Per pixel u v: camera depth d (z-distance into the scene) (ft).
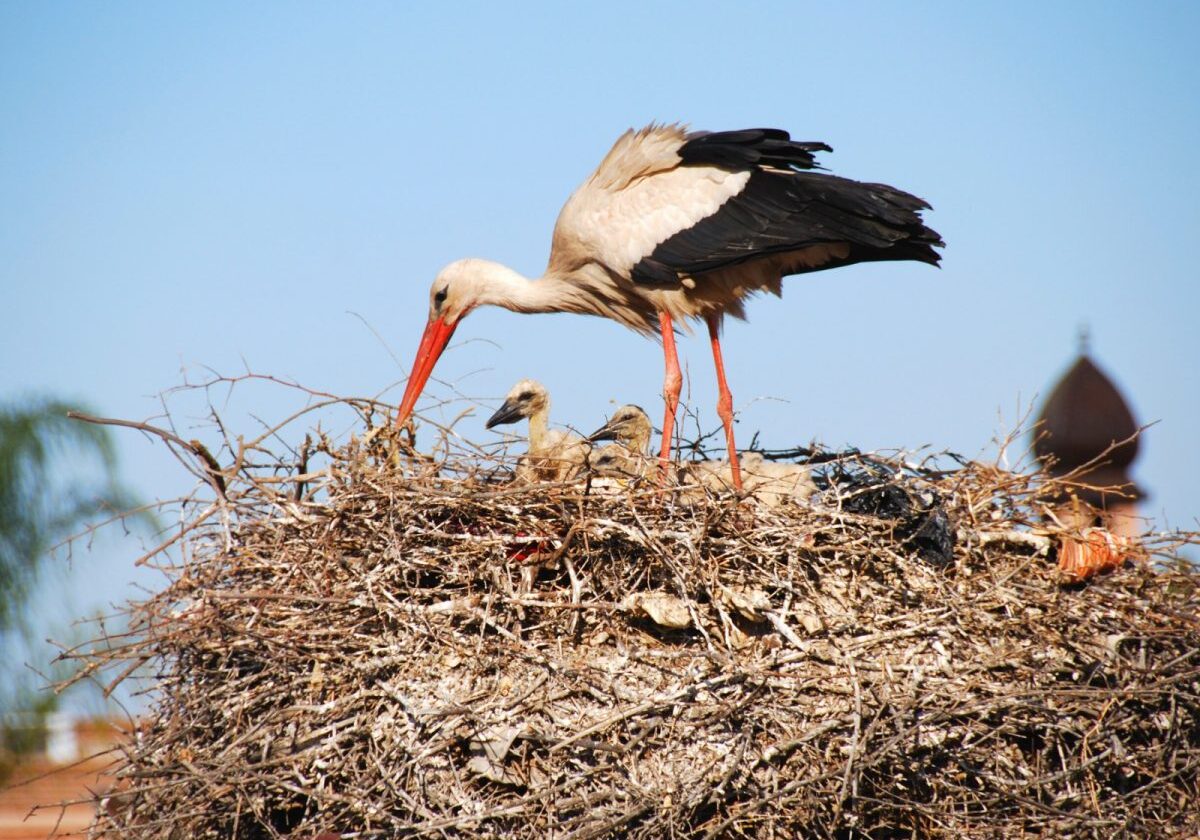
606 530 37.42
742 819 33.86
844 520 39.09
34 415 66.90
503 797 34.45
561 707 35.04
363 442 41.06
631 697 35.01
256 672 36.52
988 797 35.09
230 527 38.29
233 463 40.32
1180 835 36.70
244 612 36.22
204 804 34.22
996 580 38.83
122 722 45.32
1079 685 36.83
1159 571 41.14
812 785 33.88
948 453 43.70
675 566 36.47
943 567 39.06
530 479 44.04
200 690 36.78
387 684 35.40
